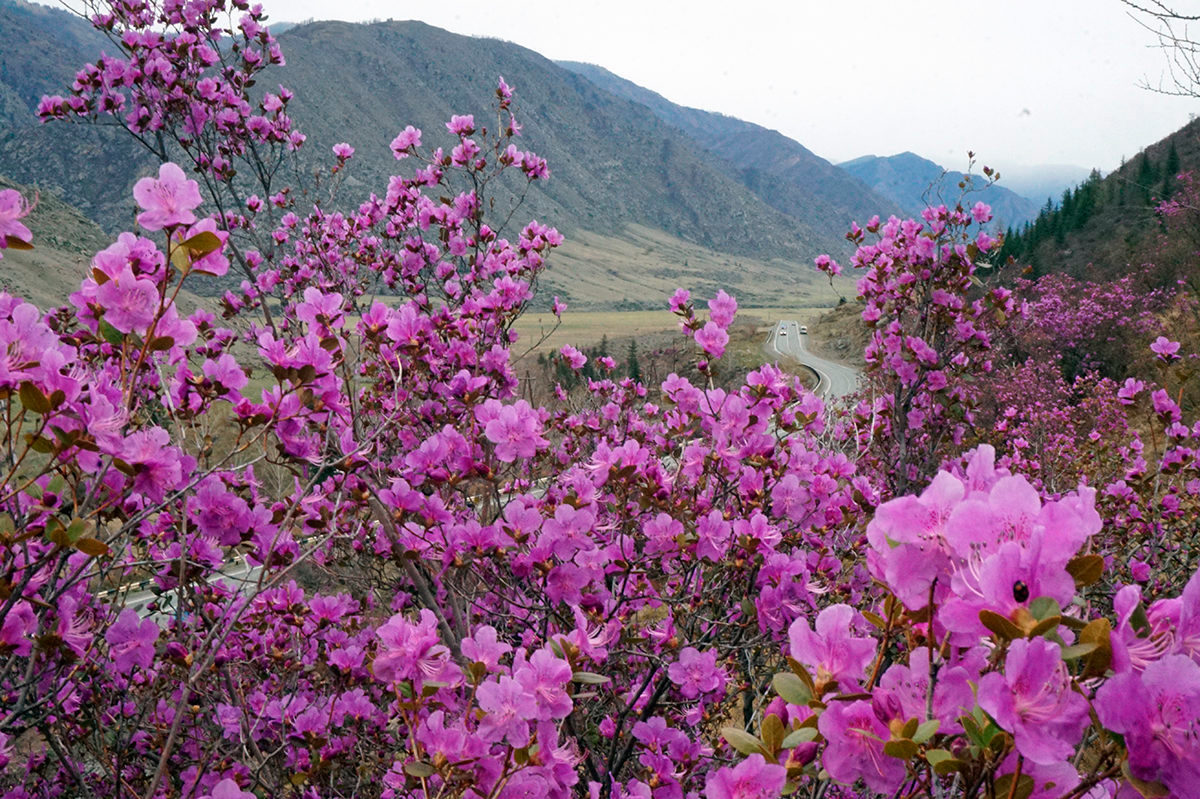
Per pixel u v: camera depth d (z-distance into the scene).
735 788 1.42
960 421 6.92
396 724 3.94
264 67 5.51
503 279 5.16
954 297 6.49
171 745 2.26
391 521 3.26
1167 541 5.42
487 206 5.71
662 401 4.25
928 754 1.06
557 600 3.03
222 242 1.95
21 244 1.77
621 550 3.39
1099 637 0.94
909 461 7.01
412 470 3.42
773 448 4.00
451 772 1.91
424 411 4.42
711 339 4.11
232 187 5.24
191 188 1.92
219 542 2.92
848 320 81.88
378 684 4.45
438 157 5.61
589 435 5.92
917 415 6.46
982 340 6.52
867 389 8.84
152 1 5.26
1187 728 0.88
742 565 3.42
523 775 1.97
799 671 1.32
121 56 5.18
